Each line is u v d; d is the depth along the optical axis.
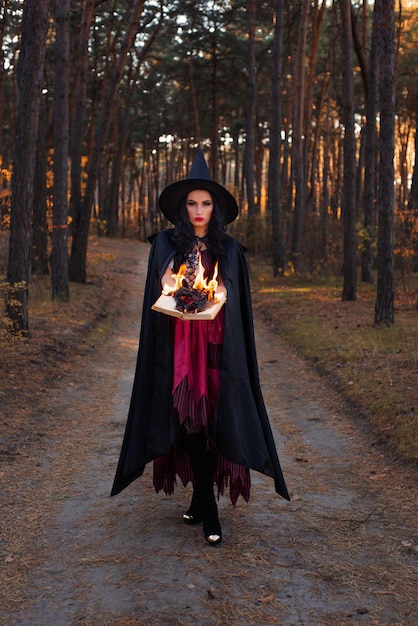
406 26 31.05
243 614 2.96
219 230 3.63
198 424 3.43
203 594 3.12
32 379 7.78
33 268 17.72
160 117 54.56
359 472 5.11
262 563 3.43
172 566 3.38
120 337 11.96
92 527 3.98
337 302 15.11
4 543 3.78
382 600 3.11
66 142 14.20
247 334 3.68
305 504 4.39
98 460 5.37
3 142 41.69
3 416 6.29
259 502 4.41
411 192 23.00
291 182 29.03
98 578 3.31
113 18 31.70
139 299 17.42
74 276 18.22
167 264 3.53
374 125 18.36
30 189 9.52
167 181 63.75
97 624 2.89
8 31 26.17
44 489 4.68
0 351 8.65
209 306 3.39
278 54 20.16
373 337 10.16
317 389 7.98
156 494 4.52
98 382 8.39
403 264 17.00
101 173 50.69
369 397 6.93
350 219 15.13
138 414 3.57
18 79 11.42
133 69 40.75
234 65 38.16
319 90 37.66
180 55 39.22
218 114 43.56
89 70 36.19
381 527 3.99
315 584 3.24
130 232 61.75
